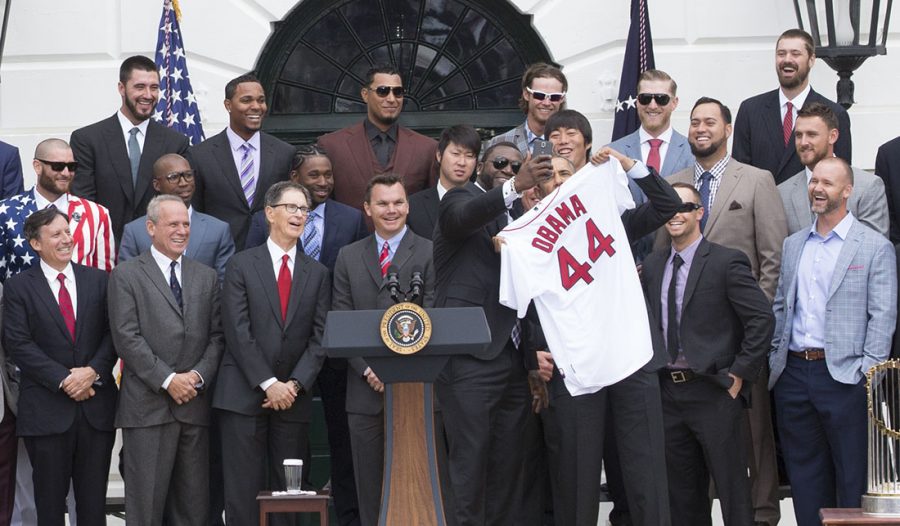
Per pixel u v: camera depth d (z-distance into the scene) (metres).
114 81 40.97
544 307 28.95
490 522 30.56
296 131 41.38
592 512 29.47
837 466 31.06
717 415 31.06
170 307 31.95
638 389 29.42
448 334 25.59
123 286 31.86
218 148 35.06
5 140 41.06
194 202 34.84
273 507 29.94
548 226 28.92
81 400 31.77
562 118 31.17
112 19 40.97
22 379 32.03
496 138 35.03
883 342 30.67
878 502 27.73
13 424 32.44
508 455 30.41
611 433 32.47
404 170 35.03
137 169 35.31
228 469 31.61
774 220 32.66
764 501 32.81
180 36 40.00
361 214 34.34
